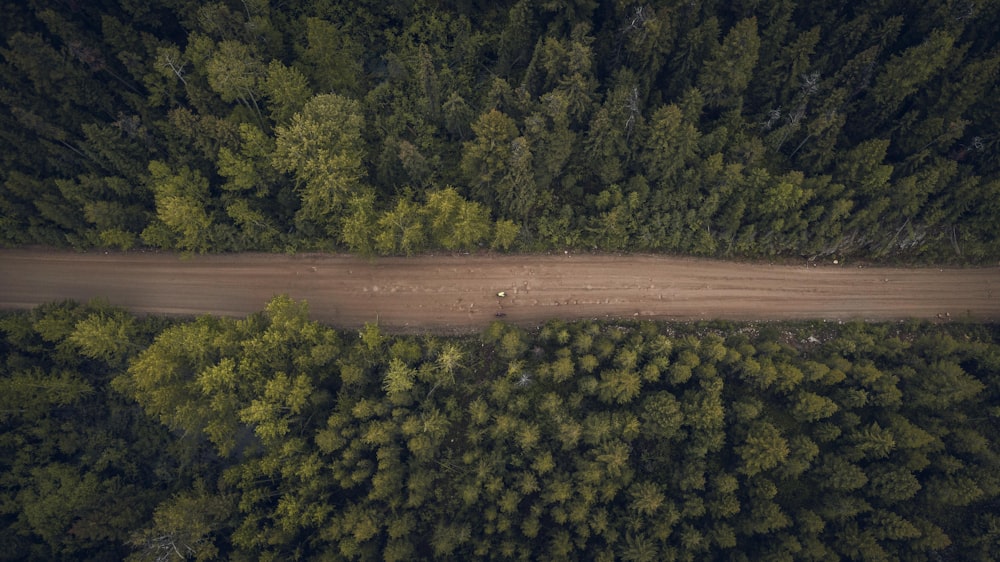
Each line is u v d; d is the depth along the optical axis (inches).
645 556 2755.9
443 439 3088.1
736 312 3353.8
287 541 2770.7
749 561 2837.1
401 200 2952.8
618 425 2903.5
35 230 3080.7
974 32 2925.7
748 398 3011.8
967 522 2957.7
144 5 2910.9
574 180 3166.8
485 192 3058.6
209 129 2874.0
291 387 2834.6
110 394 3171.8
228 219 3184.1
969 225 3149.6
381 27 3380.9
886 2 2901.1
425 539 2957.7
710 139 3038.9
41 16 2746.1
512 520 2901.1
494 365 3174.2
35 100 2839.6
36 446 3006.9
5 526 2888.8
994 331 3339.1
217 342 2780.5
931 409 2992.1
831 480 2874.0
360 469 2824.8
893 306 3373.5
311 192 2933.1
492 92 2901.1
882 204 3024.1
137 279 3287.4
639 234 3255.4
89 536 2800.2
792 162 3225.9
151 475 3157.0
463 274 3344.0
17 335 2982.3
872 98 2987.2
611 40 2955.2
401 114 3235.7
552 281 3346.5
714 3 2933.1
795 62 2982.3
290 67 3056.1
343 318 3297.2
